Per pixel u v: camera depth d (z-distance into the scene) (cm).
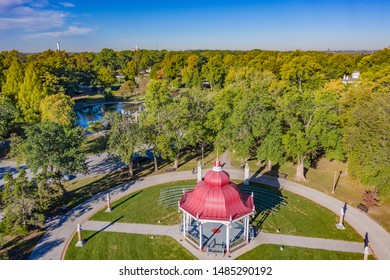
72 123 7069
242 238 3484
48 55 18500
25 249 3375
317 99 5038
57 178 4312
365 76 8019
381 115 3966
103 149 5212
